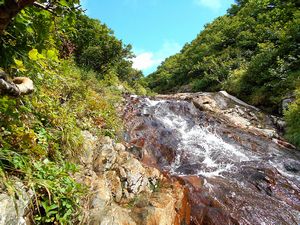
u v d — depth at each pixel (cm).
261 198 611
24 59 301
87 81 1002
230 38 2908
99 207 367
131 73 1958
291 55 1495
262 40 2239
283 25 2089
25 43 296
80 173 413
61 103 589
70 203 319
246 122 1310
